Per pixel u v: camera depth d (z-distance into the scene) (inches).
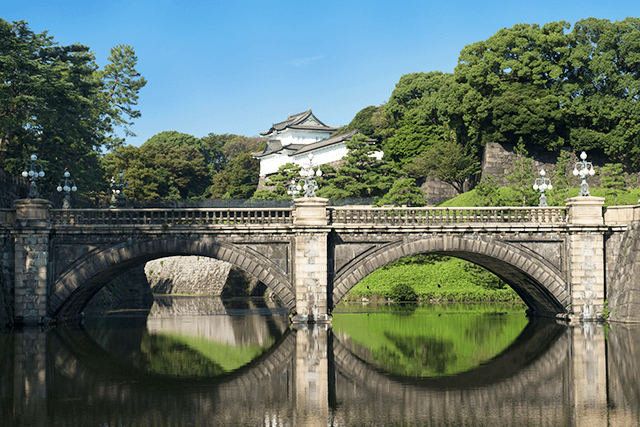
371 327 1737.2
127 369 1117.1
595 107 3262.8
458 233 1745.8
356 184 3501.5
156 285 3730.3
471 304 2598.4
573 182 3307.1
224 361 1202.0
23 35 2491.4
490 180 3093.0
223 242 1697.8
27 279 1638.8
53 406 850.1
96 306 2632.9
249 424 767.7
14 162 2384.4
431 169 3496.6
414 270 2886.3
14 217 1659.7
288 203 3009.4
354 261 1726.1
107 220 1690.5
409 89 4192.9
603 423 767.1
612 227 1777.8
